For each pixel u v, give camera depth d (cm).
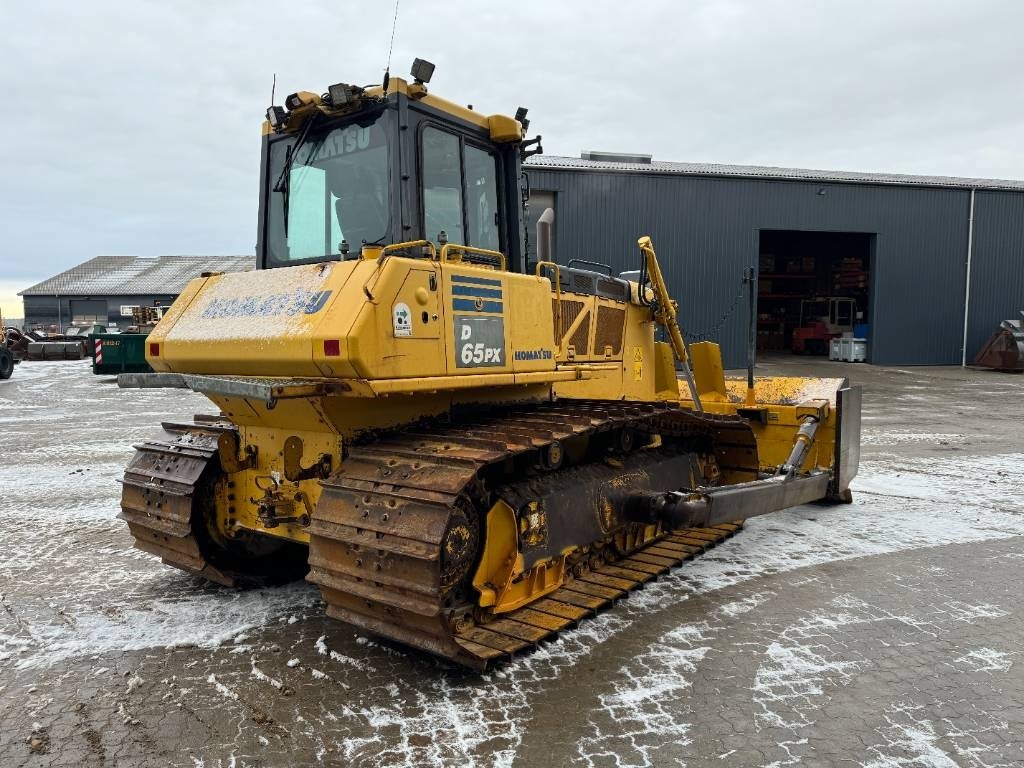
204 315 420
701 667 375
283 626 428
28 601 468
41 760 298
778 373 2303
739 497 497
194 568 470
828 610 452
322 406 367
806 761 296
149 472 482
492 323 403
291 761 296
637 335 625
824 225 2480
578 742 308
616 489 470
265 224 479
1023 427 1246
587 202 2253
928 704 341
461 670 372
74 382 2075
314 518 361
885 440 1109
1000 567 536
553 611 423
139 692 352
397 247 366
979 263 2648
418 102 412
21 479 832
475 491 365
